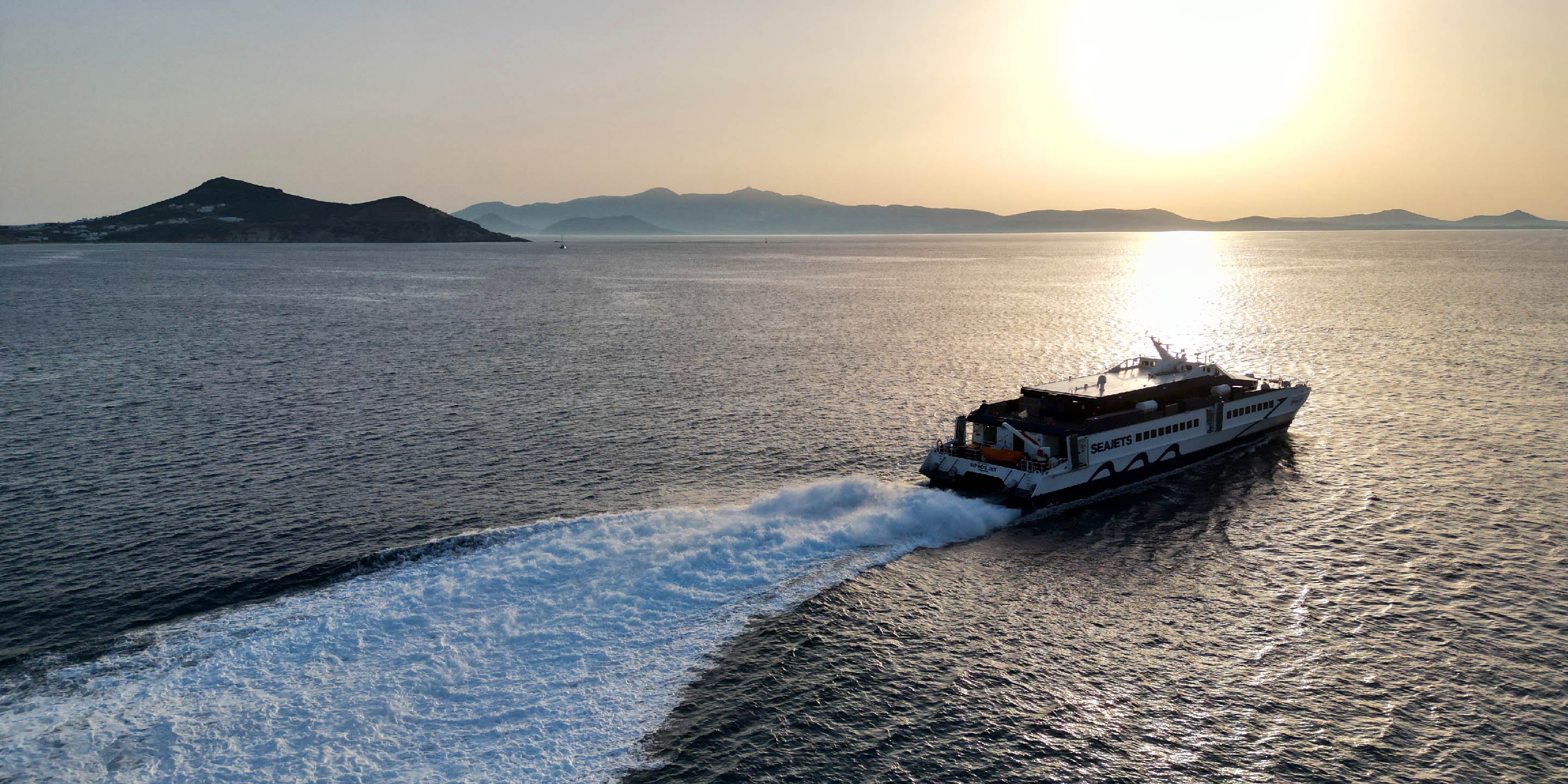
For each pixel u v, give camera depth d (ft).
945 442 209.46
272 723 99.09
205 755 93.56
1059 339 396.16
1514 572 142.41
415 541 151.02
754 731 100.37
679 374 306.35
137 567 139.54
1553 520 164.25
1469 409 250.16
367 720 100.17
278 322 460.14
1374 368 315.17
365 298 604.90
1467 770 95.14
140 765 91.61
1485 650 118.32
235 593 129.70
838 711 104.37
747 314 503.20
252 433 223.10
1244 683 111.04
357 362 331.36
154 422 233.96
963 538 156.87
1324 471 197.16
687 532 148.77
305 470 191.01
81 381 292.61
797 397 267.59
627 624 121.49
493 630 119.14
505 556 139.64
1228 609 130.21
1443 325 426.51
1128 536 159.22
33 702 102.42
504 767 93.56
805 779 93.25
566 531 149.28
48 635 117.70
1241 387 220.02
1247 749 98.78
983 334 412.98
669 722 101.71
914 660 115.03
